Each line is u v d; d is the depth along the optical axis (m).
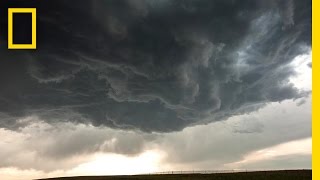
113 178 80.94
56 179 93.12
